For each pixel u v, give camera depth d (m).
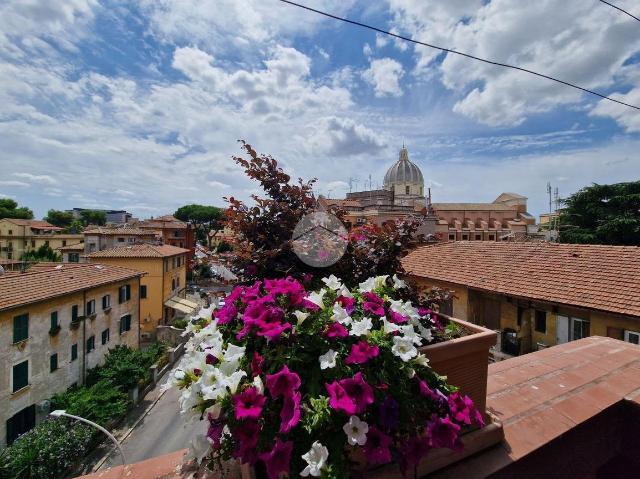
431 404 1.46
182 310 27.66
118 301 19.62
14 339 12.55
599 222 32.94
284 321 1.51
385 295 1.84
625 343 3.44
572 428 1.98
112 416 14.23
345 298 1.65
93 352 17.28
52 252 44.12
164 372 19.27
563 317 8.80
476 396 1.82
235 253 2.34
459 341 1.70
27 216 68.44
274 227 2.44
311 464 1.13
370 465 1.53
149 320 26.45
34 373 13.41
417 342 1.50
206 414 1.41
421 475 1.59
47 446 11.14
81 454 12.16
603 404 2.22
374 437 1.25
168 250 30.02
